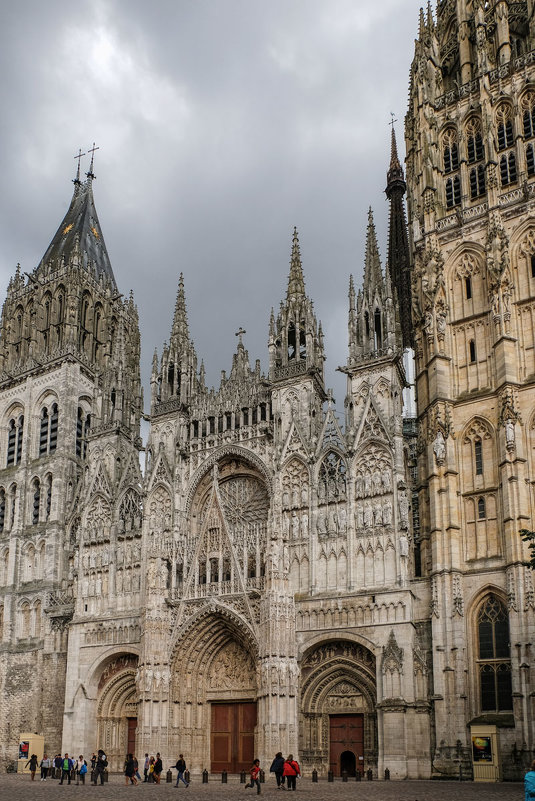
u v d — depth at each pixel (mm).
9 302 118125
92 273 117375
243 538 78625
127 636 83125
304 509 78250
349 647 72188
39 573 98500
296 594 75312
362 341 82062
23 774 83938
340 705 71750
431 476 73688
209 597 76812
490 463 72688
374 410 78375
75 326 109938
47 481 103000
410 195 91250
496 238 77000
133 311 122438
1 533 104438
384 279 83688
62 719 87125
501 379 72625
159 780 66188
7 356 114812
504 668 66688
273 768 55438
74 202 129500
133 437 98812
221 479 86438
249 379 87625
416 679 68062
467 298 79438
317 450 79438
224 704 78188
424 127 88062
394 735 66188
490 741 61969
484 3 90688
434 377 76750
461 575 69938
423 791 50156
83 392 108375
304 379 82812
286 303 87875
